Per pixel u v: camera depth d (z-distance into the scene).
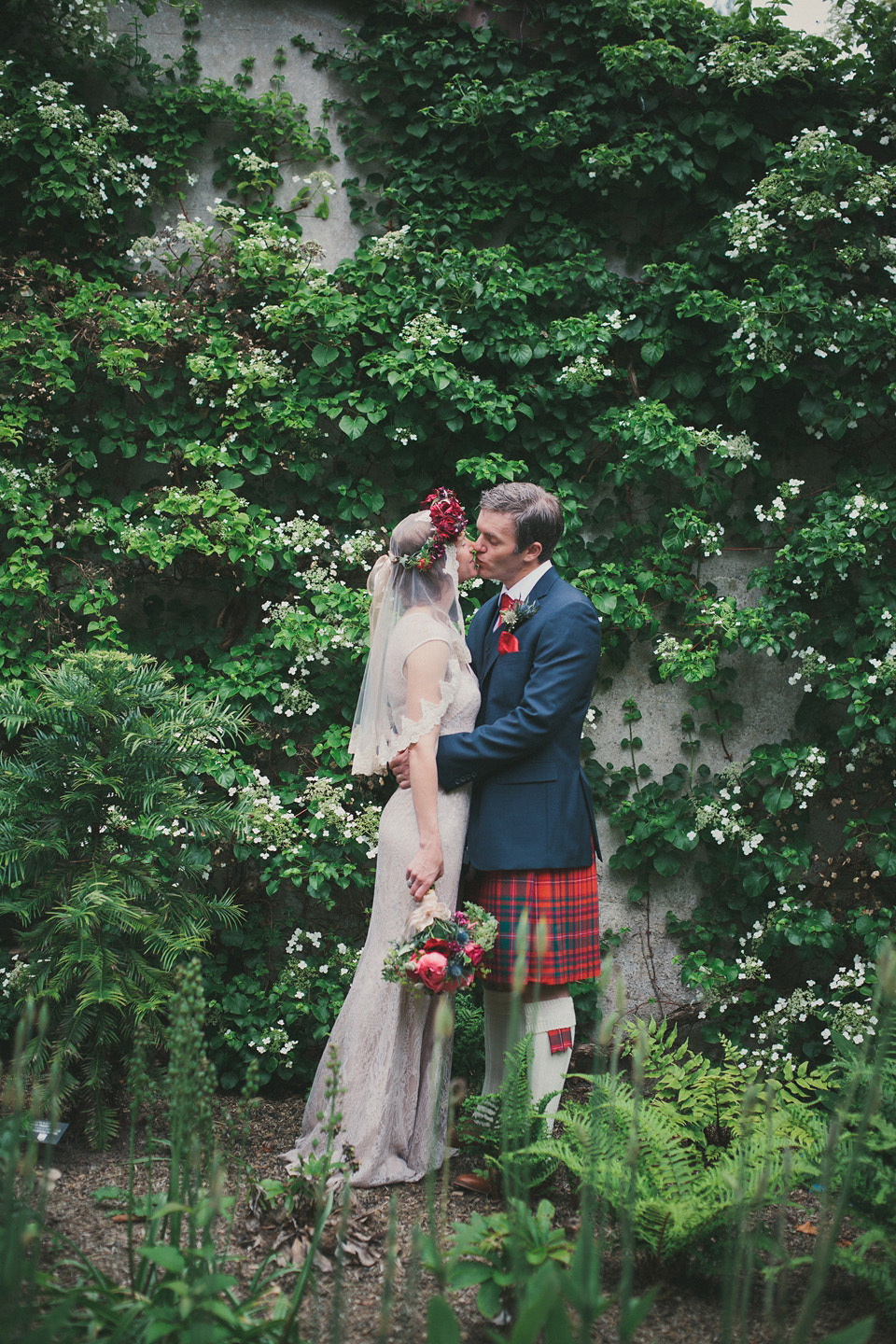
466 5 3.85
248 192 3.88
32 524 3.50
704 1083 2.41
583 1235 1.28
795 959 3.71
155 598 3.73
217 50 3.88
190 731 2.85
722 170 3.84
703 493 3.74
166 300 3.74
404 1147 2.40
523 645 2.53
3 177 3.66
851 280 3.81
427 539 2.51
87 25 3.69
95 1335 1.33
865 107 3.86
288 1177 2.13
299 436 3.67
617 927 3.78
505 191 3.84
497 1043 2.53
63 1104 2.50
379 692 2.57
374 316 3.72
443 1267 1.38
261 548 3.58
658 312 3.77
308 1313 1.72
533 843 2.43
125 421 3.67
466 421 3.75
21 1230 1.35
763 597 3.71
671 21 3.78
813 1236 2.15
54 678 2.79
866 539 3.61
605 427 3.71
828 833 3.79
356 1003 2.47
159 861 2.90
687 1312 1.78
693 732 3.83
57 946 2.60
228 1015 3.29
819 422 3.67
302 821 3.48
